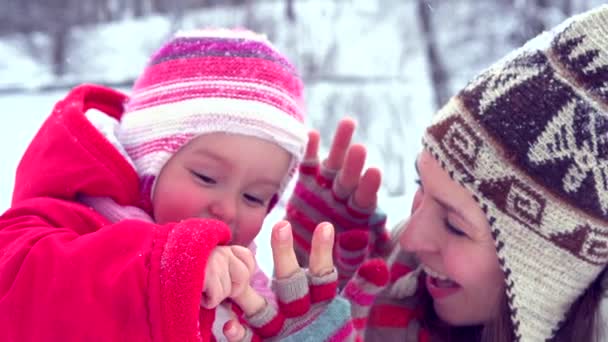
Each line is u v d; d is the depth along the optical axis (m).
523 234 0.73
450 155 0.74
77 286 0.62
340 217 0.89
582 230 0.72
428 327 0.86
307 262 0.90
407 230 0.80
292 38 3.53
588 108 0.71
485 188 0.72
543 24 3.32
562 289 0.75
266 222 1.34
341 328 0.69
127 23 3.85
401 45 3.52
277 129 0.81
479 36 3.56
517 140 0.71
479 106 0.74
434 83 3.20
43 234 0.67
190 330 0.61
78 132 0.77
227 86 0.81
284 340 0.67
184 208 0.79
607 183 0.71
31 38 3.62
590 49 0.71
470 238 0.76
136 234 0.64
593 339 0.76
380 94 2.97
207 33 0.85
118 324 0.61
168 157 0.79
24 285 0.63
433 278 0.82
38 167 0.78
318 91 2.98
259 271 0.85
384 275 0.73
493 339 0.77
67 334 0.61
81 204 0.77
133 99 0.86
